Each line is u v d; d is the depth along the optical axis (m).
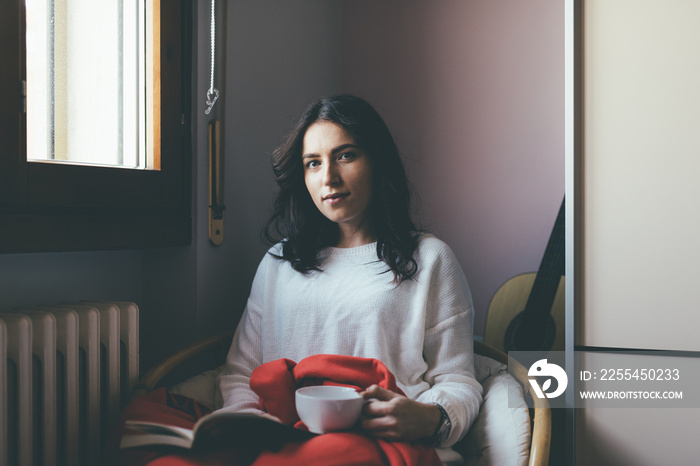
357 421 0.86
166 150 1.37
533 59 1.72
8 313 1.01
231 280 1.55
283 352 1.18
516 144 1.76
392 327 1.12
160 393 1.02
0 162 1.03
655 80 1.08
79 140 1.26
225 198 1.52
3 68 1.03
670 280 1.08
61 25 1.21
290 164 1.24
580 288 1.15
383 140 1.19
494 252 1.80
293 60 1.79
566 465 1.17
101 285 1.40
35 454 1.06
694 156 1.06
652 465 1.10
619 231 1.12
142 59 1.36
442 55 1.86
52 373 1.03
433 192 1.89
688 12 1.05
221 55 1.48
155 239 1.34
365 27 1.99
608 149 1.12
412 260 1.13
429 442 0.93
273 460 0.79
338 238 1.26
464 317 1.15
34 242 1.09
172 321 1.47
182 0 1.41
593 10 1.12
